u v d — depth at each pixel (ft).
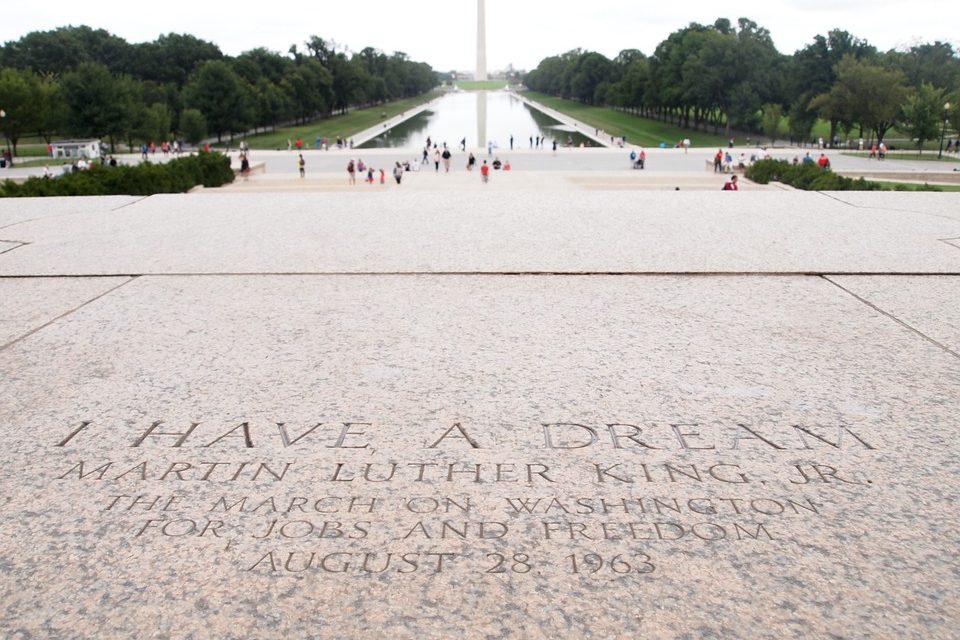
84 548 13.14
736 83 310.86
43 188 78.07
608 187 134.62
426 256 33.24
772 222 40.63
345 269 31.19
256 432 17.08
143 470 15.58
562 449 16.24
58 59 418.31
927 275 29.99
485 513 14.02
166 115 272.72
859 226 39.47
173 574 12.46
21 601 11.88
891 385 19.38
